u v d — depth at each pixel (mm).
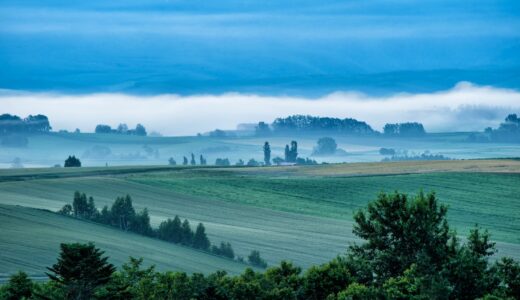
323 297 147750
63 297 125875
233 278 149000
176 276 139625
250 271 154500
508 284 143875
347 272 150250
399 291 137000
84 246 127812
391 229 157500
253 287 140375
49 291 128000
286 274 158500
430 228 154500
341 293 138750
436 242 155625
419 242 153250
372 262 157875
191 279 139375
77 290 127562
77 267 125500
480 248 154750
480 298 137375
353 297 136875
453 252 153500
